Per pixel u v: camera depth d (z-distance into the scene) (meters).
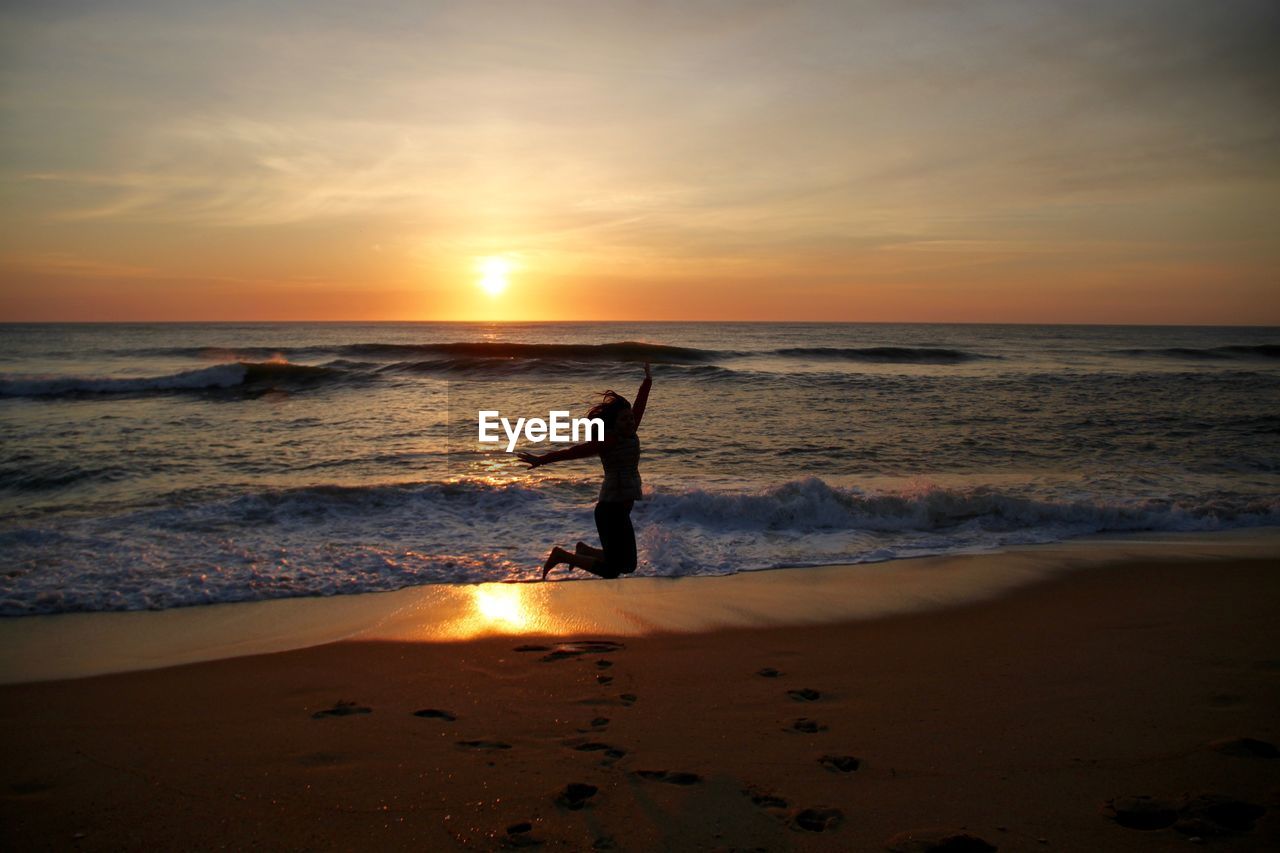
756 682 4.89
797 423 16.31
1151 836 3.06
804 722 4.25
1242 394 21.58
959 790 3.46
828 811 3.29
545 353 34.75
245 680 4.96
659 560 7.79
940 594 6.85
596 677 4.99
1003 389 22.44
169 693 4.75
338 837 3.12
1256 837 3.04
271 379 24.02
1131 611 6.29
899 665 5.18
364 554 7.76
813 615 6.31
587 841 3.07
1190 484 11.19
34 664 5.24
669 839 3.08
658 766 3.72
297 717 4.38
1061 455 13.34
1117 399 20.42
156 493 10.34
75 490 10.52
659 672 5.07
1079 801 3.35
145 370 30.05
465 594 6.79
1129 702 4.47
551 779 3.60
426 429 15.97
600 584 7.12
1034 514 9.43
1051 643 5.58
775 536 8.80
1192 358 40.41
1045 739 4.00
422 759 3.82
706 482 10.91
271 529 8.55
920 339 67.25
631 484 5.08
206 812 3.33
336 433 15.38
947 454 13.31
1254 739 3.92
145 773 3.70
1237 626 5.87
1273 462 12.81
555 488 10.73
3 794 3.51
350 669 5.15
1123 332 110.75
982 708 4.43
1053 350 46.88
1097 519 9.34
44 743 4.05
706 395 21.09
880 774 3.63
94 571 7.16
